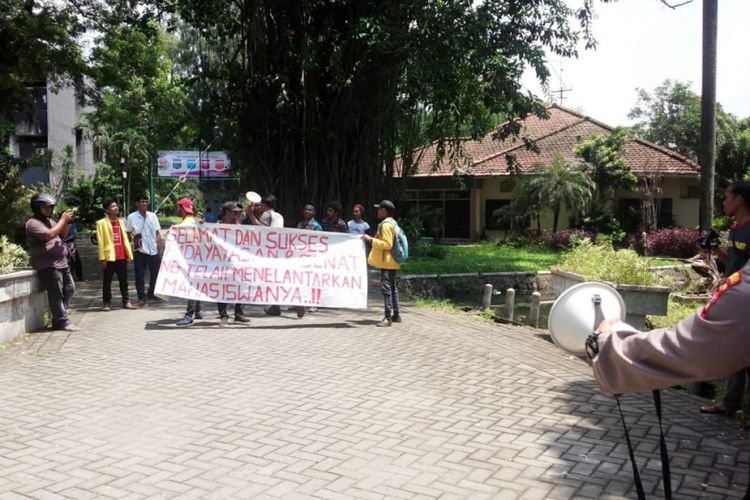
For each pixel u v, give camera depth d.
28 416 5.34
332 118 18.27
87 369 6.87
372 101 18.27
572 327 2.49
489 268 17.95
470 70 16.00
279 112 18.19
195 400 5.80
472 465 4.38
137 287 11.43
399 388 6.25
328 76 18.00
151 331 8.98
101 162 48.16
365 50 16.61
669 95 39.69
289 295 9.66
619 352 2.09
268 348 7.93
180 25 30.73
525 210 26.48
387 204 9.66
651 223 25.66
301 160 18.80
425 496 3.91
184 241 9.56
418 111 21.20
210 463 4.38
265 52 18.02
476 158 31.17
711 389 6.81
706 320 1.92
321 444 4.75
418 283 15.77
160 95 30.11
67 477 4.14
